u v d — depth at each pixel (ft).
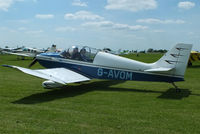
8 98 22.13
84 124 14.33
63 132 12.81
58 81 22.90
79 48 30.81
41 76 22.67
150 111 17.95
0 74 42.14
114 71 28.86
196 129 13.82
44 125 13.93
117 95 24.77
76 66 30.68
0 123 14.08
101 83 34.71
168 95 25.02
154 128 13.87
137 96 24.30
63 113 16.74
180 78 25.25
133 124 14.55
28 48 133.80
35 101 21.17
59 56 32.01
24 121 14.62
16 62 79.87
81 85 32.48
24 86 29.53
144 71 27.09
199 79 40.81
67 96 23.98
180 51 24.98
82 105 19.72
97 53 29.73
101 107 19.06
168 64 25.79
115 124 14.46
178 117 16.31
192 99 22.88
